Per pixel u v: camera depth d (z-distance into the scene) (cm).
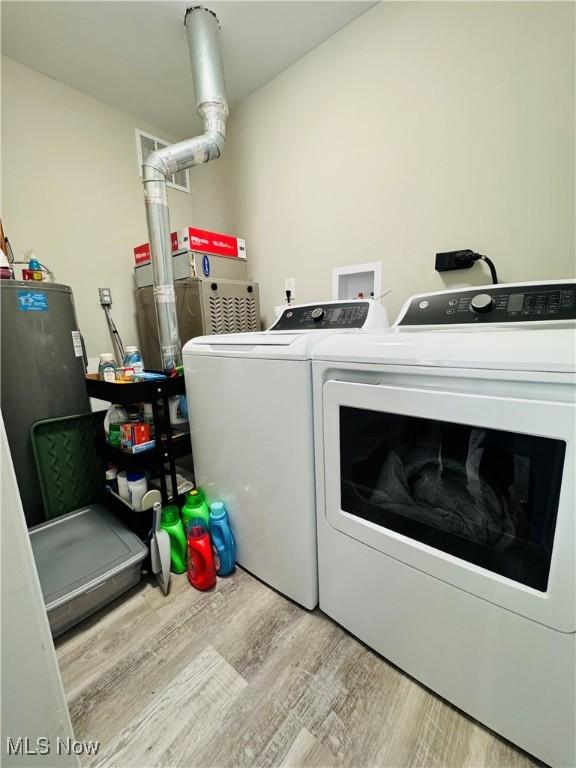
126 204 207
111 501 153
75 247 188
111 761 74
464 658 76
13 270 146
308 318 139
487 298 96
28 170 168
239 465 118
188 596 118
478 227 125
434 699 84
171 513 129
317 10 141
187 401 137
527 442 62
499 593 68
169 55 161
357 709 82
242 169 206
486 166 121
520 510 67
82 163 187
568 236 109
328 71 157
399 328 108
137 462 128
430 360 70
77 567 114
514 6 108
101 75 172
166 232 155
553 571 61
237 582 125
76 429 152
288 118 177
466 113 122
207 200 231
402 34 133
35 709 58
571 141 105
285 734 78
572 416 55
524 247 117
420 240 140
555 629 62
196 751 75
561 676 63
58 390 147
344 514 93
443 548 77
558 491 59
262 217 200
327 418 91
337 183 163
